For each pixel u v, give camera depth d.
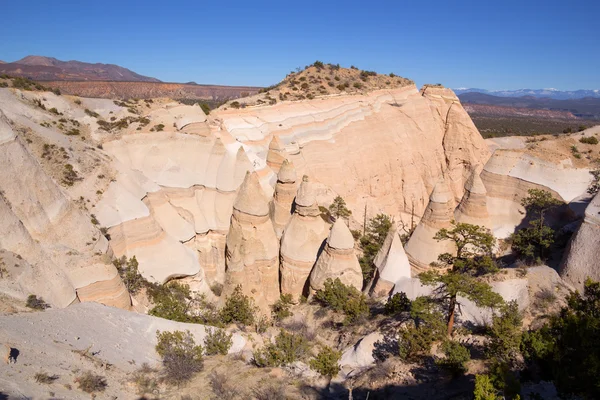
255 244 27.30
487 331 16.61
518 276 21.06
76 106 30.12
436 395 14.09
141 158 30.16
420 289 22.02
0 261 16.89
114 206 25.05
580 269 24.55
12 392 9.26
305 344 18.47
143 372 13.73
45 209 20.30
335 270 24.78
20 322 14.05
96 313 17.75
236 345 18.17
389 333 18.70
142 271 24.69
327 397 14.48
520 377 13.92
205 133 33.44
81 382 11.25
